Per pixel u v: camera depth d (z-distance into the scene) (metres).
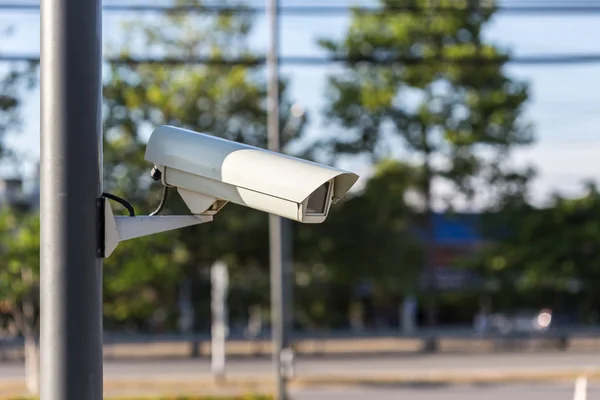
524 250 38.75
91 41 3.41
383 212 40.44
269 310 42.72
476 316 47.66
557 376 24.33
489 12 37.94
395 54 38.41
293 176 3.48
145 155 3.85
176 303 40.66
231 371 27.11
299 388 22.95
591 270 38.78
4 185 25.17
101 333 3.41
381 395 21.00
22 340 32.84
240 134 37.12
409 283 40.81
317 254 40.78
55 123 3.37
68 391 3.31
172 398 18.56
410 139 39.34
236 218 39.31
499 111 38.34
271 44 18.94
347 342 34.66
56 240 3.35
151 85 31.45
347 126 39.81
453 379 23.97
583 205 38.47
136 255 24.36
